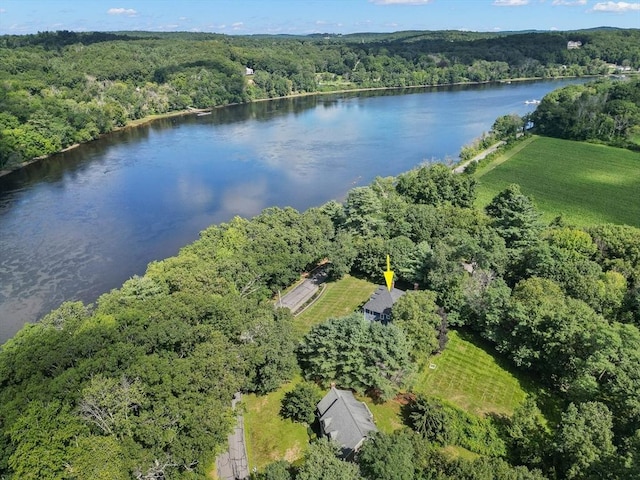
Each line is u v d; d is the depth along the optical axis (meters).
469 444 60.72
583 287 82.69
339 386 71.12
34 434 45.38
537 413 61.75
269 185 188.50
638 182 174.62
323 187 185.62
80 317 77.19
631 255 97.25
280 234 109.81
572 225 124.12
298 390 66.56
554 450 54.09
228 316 70.00
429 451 51.53
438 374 74.88
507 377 74.12
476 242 97.12
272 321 74.88
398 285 102.88
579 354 68.69
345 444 57.69
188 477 49.62
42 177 198.50
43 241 140.25
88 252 133.88
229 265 91.56
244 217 157.50
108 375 53.22
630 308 82.69
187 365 56.69
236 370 63.19
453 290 86.50
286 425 66.00
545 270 89.38
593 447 49.47
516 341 76.00
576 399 64.00
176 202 171.25
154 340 59.72
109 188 185.62
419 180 152.50
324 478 45.75
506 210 109.56
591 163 197.88
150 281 84.88
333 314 95.06
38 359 56.44
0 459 45.75
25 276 120.94
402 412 67.44
